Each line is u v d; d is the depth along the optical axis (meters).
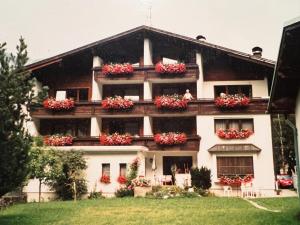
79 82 29.48
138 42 29.11
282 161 37.03
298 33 8.61
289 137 36.91
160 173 26.72
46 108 27.95
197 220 12.42
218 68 27.80
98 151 24.22
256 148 24.59
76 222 12.61
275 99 13.69
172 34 27.39
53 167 21.55
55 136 26.88
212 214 13.68
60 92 29.84
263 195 23.14
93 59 28.97
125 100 27.16
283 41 8.92
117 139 26.20
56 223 12.46
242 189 22.50
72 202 18.92
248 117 25.48
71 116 27.89
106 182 23.67
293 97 13.58
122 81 28.31
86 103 27.70
